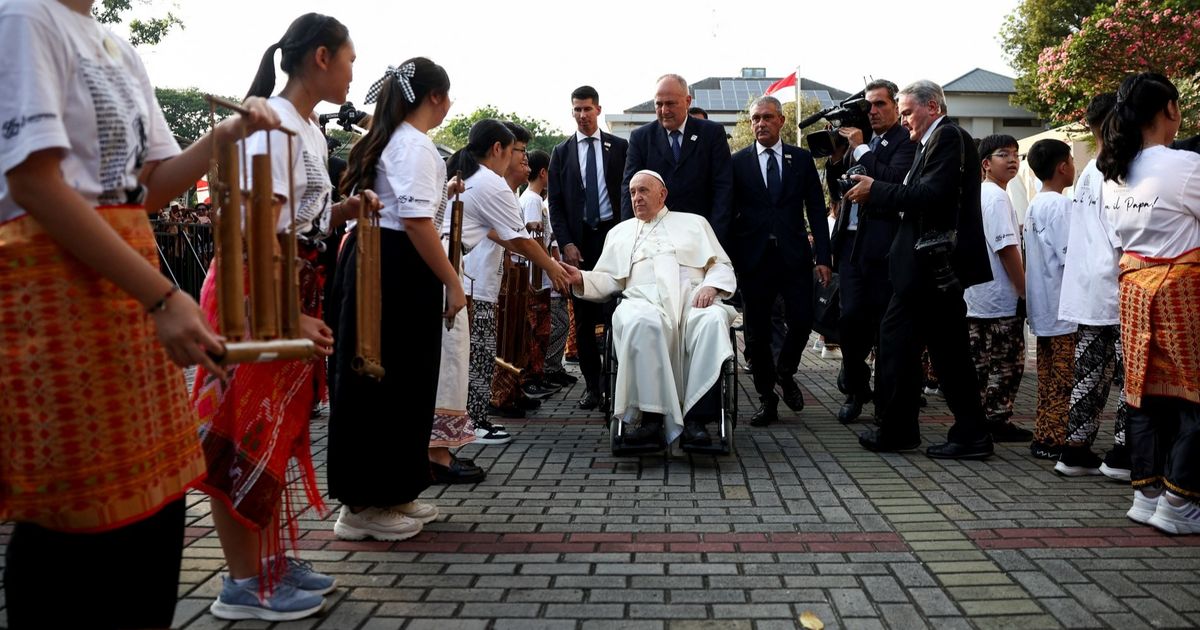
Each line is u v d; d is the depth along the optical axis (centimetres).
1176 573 348
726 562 365
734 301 995
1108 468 505
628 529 412
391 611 314
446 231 527
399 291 379
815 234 718
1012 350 623
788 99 3272
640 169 687
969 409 559
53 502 188
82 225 181
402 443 384
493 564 364
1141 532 402
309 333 292
